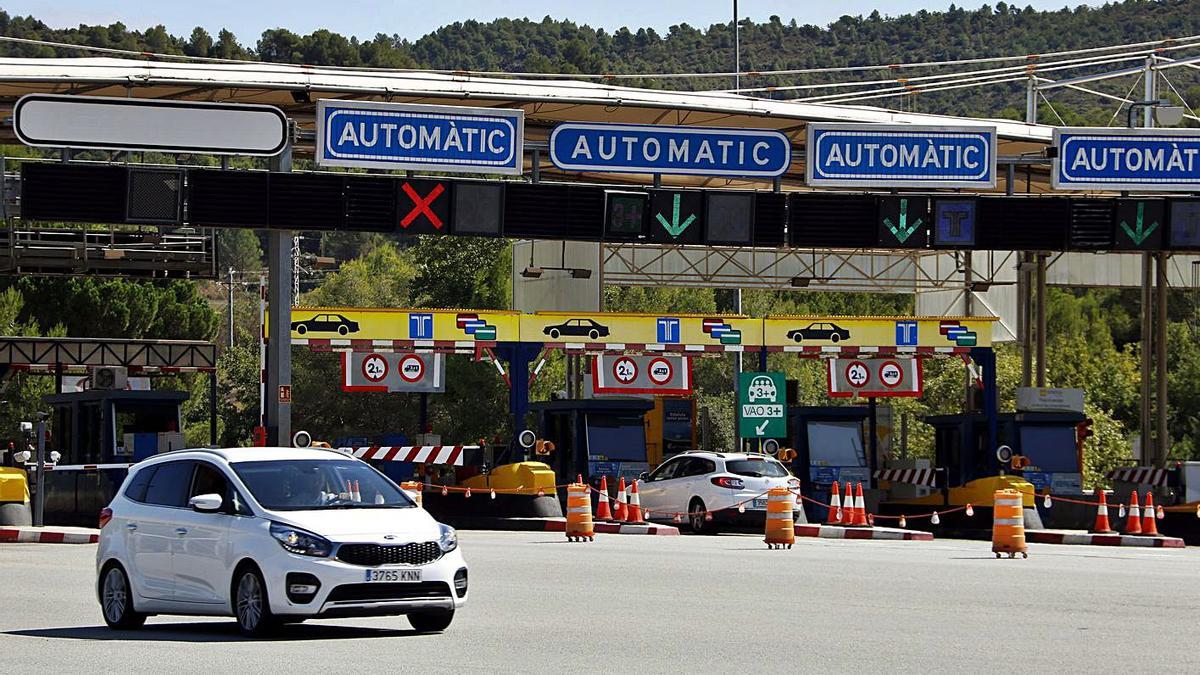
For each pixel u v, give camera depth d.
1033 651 13.66
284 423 34.28
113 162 34.28
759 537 33.44
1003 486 38.62
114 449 36.28
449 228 35.19
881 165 36.66
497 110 35.00
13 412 68.94
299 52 178.00
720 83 198.50
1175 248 37.69
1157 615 16.64
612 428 41.19
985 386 45.44
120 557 15.83
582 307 53.22
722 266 54.56
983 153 36.84
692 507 36.47
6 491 32.81
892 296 111.62
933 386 77.38
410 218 34.91
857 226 37.09
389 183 34.75
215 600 14.89
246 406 87.75
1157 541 33.31
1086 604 17.78
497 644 14.12
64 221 33.22
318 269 93.88
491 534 33.25
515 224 35.59
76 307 74.38
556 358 76.81
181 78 37.88
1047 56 51.66
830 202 37.03
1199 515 35.75
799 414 43.12
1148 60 49.59
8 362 43.94
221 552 14.81
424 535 14.69
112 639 14.70
